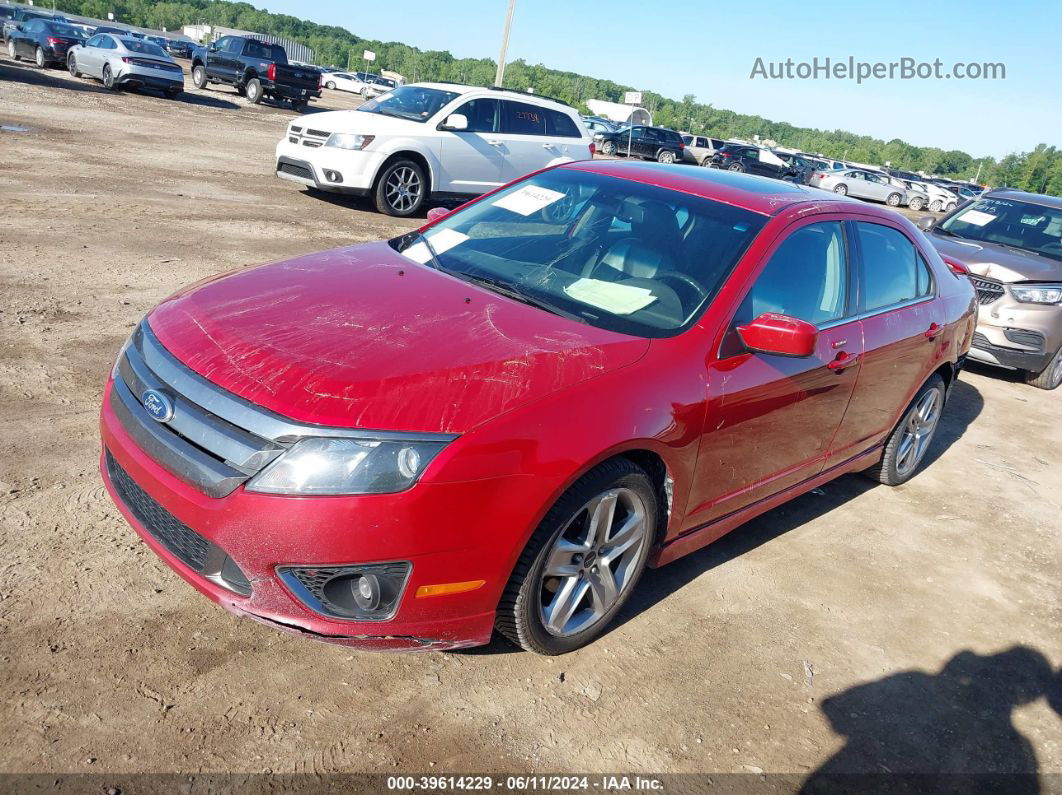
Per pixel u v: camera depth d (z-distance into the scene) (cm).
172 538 257
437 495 231
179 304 296
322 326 271
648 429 275
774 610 351
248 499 229
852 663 325
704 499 326
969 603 387
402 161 1105
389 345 261
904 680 321
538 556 259
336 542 228
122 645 261
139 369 270
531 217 380
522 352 269
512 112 1209
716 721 279
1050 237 823
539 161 1246
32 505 327
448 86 1208
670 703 283
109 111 1756
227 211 958
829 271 376
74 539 310
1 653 249
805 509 457
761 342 303
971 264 770
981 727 302
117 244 737
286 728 241
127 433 263
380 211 1125
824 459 405
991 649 353
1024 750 294
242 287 305
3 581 280
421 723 253
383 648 249
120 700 240
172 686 249
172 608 282
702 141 4000
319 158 1081
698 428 299
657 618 330
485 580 249
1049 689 332
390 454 229
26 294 571
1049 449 623
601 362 276
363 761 235
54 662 249
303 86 2769
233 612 245
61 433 388
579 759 252
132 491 271
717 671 304
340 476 227
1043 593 408
